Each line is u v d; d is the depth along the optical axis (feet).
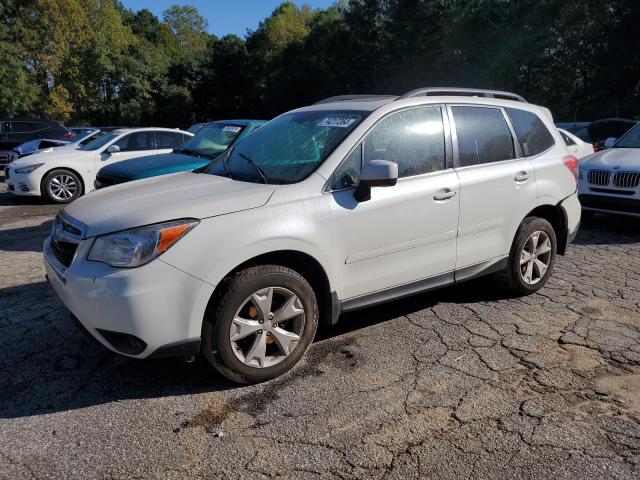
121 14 255.09
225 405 10.41
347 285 12.05
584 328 13.84
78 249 10.35
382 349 12.76
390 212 12.33
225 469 8.59
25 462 8.78
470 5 105.81
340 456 8.88
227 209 10.51
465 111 14.44
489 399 10.53
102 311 9.82
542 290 16.83
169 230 9.89
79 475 8.48
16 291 17.02
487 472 8.46
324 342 13.17
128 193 12.03
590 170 25.72
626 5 97.50
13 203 36.70
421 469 8.54
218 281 10.21
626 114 106.22
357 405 10.38
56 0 149.38
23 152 52.24
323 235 11.39
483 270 14.73
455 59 109.40
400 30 127.03
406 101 13.34
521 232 15.42
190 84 199.82
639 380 11.20
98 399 10.65
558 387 10.96
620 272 18.74
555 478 8.30
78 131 69.05
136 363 12.10
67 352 12.67
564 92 111.45
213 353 10.52
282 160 12.66
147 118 196.95
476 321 14.37
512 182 14.88
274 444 9.21
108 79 180.24
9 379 11.44
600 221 28.04
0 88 128.36
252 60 194.70
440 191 13.19
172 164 23.20
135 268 9.71
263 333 10.97
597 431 9.46
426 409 10.21
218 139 25.80
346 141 12.15
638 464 8.59
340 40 145.69
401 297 13.15
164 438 9.39
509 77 104.27
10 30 144.36
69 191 36.42
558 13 95.61
